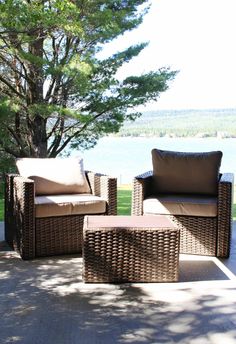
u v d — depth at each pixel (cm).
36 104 671
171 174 426
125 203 720
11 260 363
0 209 664
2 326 239
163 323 244
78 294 288
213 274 331
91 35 682
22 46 683
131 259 311
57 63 687
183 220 385
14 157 778
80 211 381
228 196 372
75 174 420
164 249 310
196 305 270
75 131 771
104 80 707
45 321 246
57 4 571
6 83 701
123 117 746
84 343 220
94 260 308
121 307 267
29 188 359
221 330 236
